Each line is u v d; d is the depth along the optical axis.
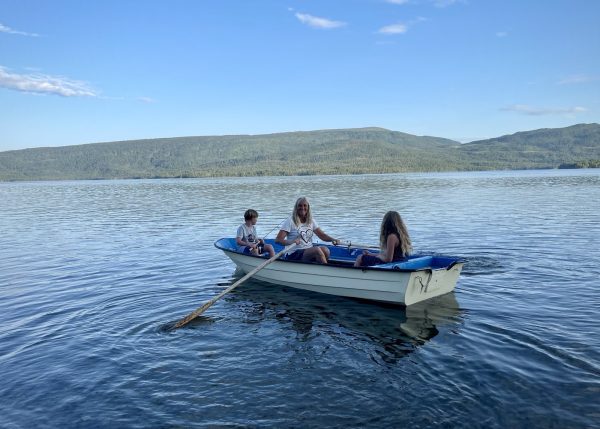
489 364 5.25
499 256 11.06
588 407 4.30
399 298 7.52
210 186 72.25
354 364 5.45
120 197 45.50
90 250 13.71
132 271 10.61
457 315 7.01
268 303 8.07
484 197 32.25
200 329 6.77
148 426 4.26
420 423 4.19
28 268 11.38
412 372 5.18
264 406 4.55
